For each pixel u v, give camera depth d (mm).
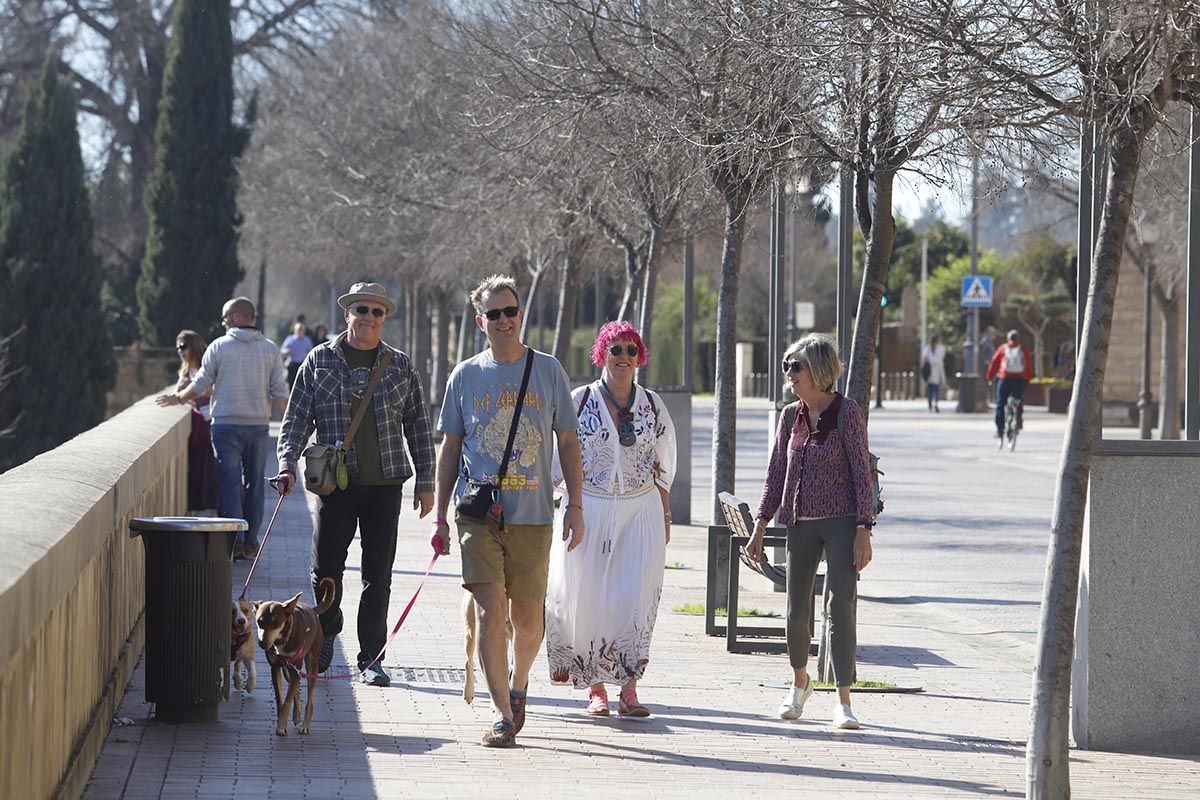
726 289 30719
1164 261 68625
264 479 33562
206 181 100000
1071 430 15398
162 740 17578
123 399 98562
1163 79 15578
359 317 21078
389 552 21484
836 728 19547
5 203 84688
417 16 67125
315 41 107125
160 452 24766
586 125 35344
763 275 166750
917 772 17297
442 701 20328
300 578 31281
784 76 20953
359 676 21703
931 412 121062
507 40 43219
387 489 21312
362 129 75562
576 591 19641
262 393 32906
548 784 16141
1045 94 17047
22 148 84562
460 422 18312
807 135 22891
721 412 30828
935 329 173625
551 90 34156
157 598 18297
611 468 19656
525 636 18391
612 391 19906
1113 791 17062
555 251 55031
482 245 59375
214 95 100062
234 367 32625
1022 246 149000
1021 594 32438
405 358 21406
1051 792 15219
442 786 15914
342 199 77812
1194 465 19344
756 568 23016
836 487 19484
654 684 22203
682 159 30078
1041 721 15266
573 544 18531
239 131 100812
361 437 21062
